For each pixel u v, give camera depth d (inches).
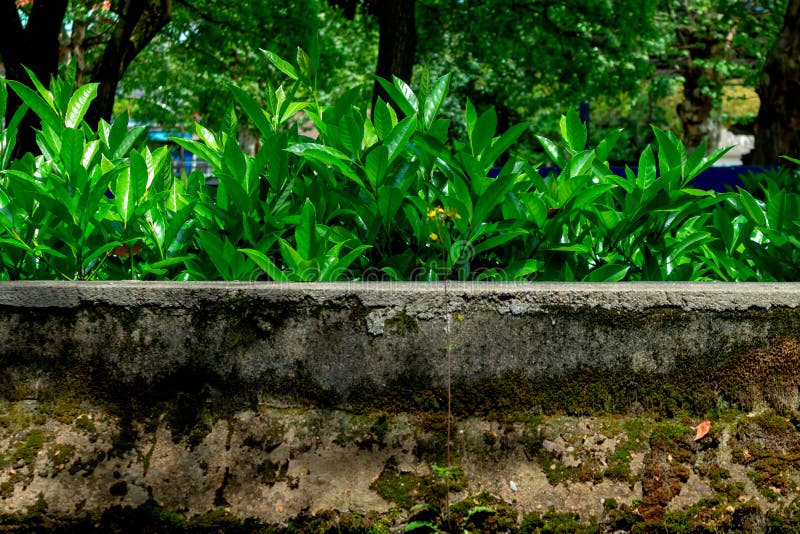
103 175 79.2
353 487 67.6
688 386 68.3
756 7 659.4
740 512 66.1
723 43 729.0
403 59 340.2
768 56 393.7
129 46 323.9
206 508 67.4
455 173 83.0
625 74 653.9
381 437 68.4
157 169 93.3
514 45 637.3
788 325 67.6
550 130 813.9
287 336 69.4
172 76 751.1
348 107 91.2
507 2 594.9
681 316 68.0
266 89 100.8
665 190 86.0
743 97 776.3
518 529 66.1
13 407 69.8
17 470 68.2
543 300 68.4
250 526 66.9
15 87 83.3
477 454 67.9
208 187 107.7
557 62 649.0
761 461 67.1
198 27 649.6
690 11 749.9
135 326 69.9
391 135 81.4
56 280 78.6
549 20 606.5
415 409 68.9
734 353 68.0
